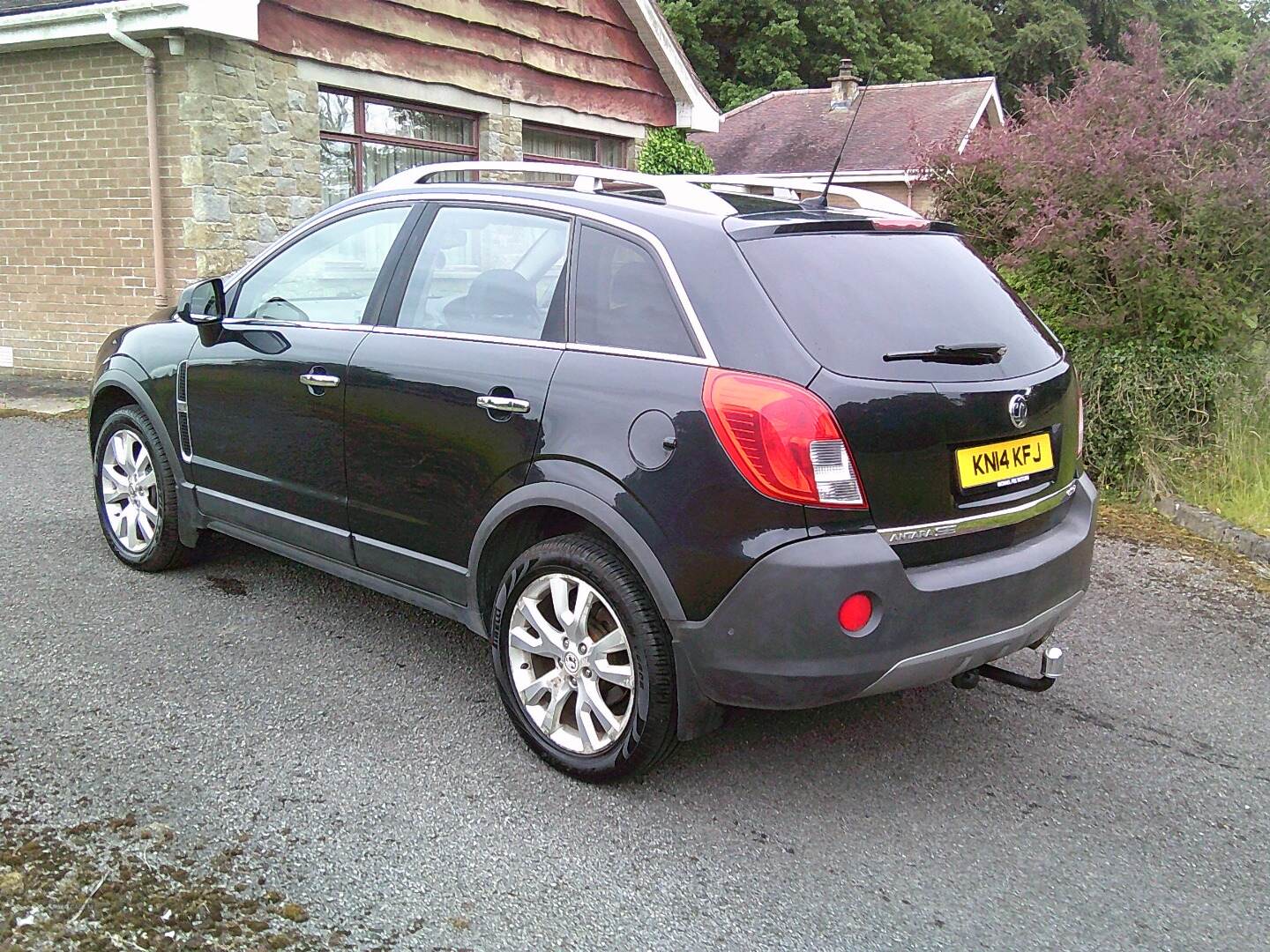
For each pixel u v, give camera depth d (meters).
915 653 2.96
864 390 2.89
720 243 3.10
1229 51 34.00
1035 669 4.39
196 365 4.54
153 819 3.02
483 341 3.55
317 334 4.08
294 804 3.14
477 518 3.49
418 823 3.08
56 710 3.63
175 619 4.47
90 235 10.05
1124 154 6.84
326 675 4.02
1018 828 3.22
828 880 2.92
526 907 2.74
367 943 2.56
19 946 2.47
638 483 3.04
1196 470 6.82
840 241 3.29
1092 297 7.14
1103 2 35.41
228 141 9.54
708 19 30.92
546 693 3.43
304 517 4.16
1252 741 3.83
